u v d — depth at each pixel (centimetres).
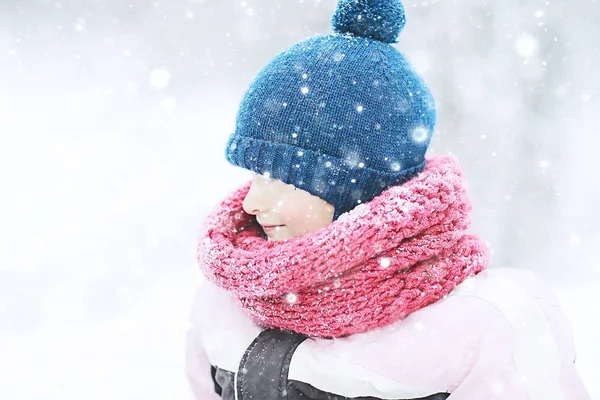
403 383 97
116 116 464
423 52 413
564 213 373
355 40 114
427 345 96
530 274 105
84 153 416
